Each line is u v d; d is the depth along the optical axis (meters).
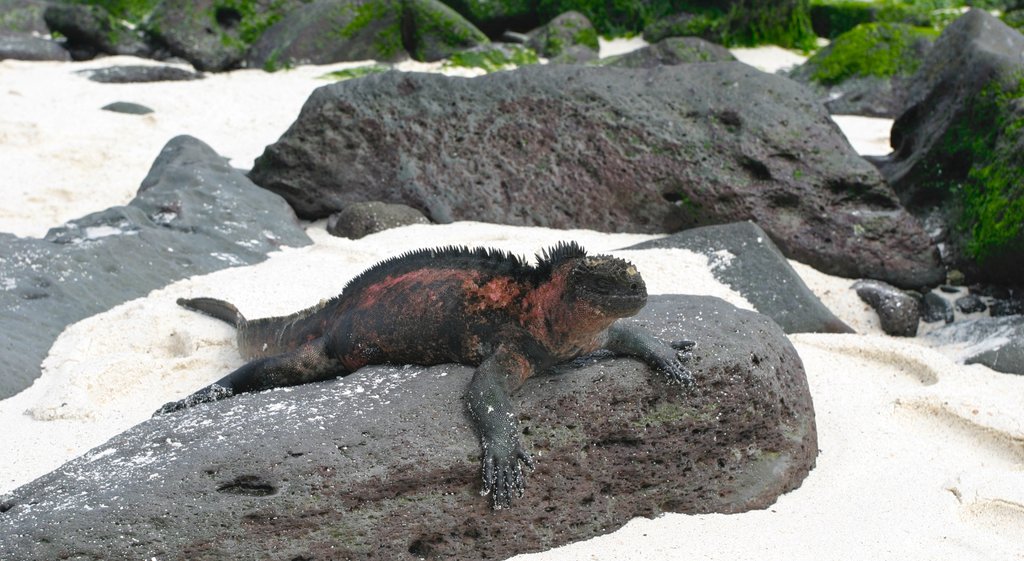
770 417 8.36
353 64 29.20
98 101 22.97
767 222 14.05
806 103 14.98
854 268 13.77
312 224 15.80
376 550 7.11
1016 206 12.80
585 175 14.80
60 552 6.41
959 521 8.12
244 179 15.40
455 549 7.36
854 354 11.46
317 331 8.98
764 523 8.00
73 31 28.98
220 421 7.52
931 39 26.16
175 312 11.28
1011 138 13.44
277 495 6.87
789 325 11.88
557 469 7.59
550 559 7.48
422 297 8.07
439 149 15.34
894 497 8.36
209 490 6.83
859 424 9.67
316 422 7.34
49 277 11.73
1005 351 11.22
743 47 33.22
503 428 7.27
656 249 12.84
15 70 26.16
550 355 7.64
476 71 28.88
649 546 7.65
